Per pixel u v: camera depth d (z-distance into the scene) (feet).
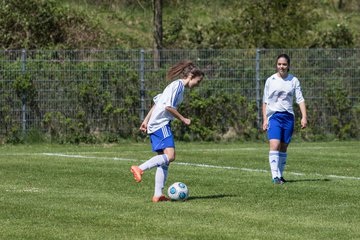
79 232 72.95
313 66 207.62
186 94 201.57
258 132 204.95
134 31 276.00
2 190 102.53
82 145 193.16
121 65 199.62
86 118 197.06
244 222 78.28
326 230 74.33
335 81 208.44
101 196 97.09
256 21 248.52
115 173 123.13
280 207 88.38
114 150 176.55
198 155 159.43
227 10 292.81
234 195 98.12
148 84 200.85
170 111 92.58
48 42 249.55
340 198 95.86
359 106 209.15
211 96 203.00
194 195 98.12
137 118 199.52
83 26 259.19
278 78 115.24
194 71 94.12
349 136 209.26
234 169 131.64
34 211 84.58
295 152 168.04
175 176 119.85
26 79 193.26
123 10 289.53
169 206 88.53
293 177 120.47
